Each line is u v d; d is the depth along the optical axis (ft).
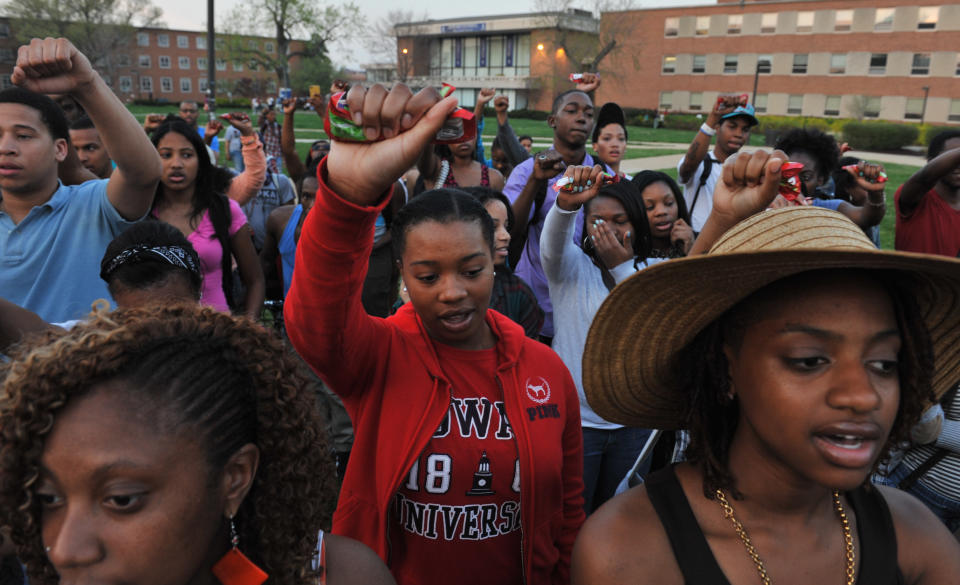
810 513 3.60
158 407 2.71
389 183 3.96
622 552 3.62
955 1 145.48
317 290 4.52
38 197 8.38
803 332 3.04
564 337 9.28
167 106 181.98
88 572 2.66
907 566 3.81
